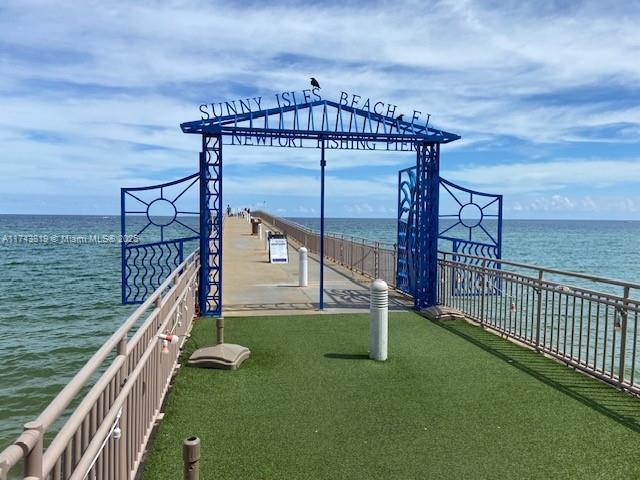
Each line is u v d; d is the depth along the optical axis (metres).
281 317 9.38
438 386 5.72
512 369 6.34
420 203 10.38
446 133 9.72
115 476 3.16
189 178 9.37
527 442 4.36
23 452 1.79
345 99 9.41
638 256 46.38
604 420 4.80
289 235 33.38
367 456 4.10
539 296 7.07
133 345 3.71
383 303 6.68
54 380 10.12
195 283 9.43
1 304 18.94
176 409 5.04
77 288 23.09
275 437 4.43
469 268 9.08
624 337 5.52
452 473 3.84
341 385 5.75
